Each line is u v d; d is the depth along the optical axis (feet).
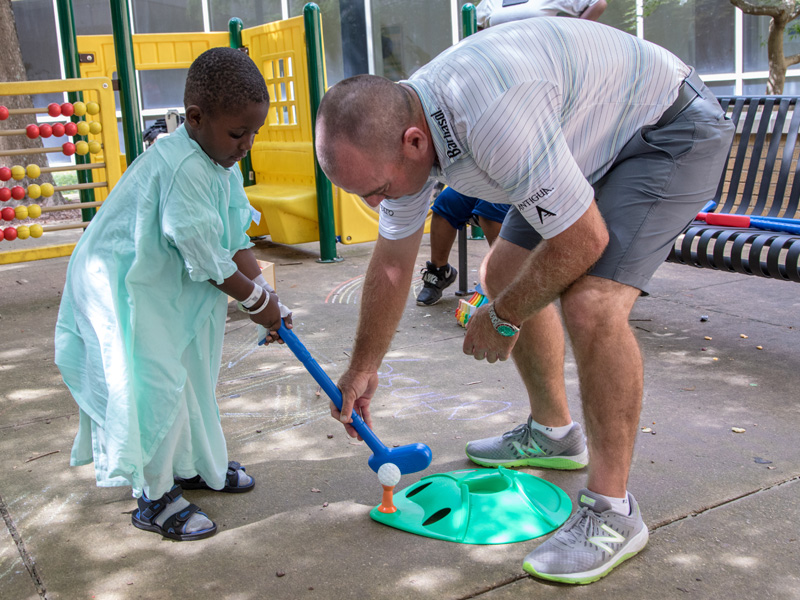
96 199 20.88
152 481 6.63
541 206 5.37
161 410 6.51
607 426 6.07
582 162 6.14
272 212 19.24
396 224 6.79
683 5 34.22
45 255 15.34
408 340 12.34
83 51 21.18
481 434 8.74
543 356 7.36
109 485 6.68
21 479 7.86
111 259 6.43
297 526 6.88
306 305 14.69
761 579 5.92
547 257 5.60
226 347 12.16
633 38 6.20
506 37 5.49
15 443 8.73
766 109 12.99
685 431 8.58
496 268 7.29
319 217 18.49
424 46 36.96
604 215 6.18
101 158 20.85
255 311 6.70
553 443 7.79
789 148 12.55
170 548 6.57
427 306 14.33
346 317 13.82
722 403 9.36
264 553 6.46
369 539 6.64
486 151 5.22
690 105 6.29
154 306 6.53
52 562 6.39
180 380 6.61
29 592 5.99
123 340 6.38
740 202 13.91
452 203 13.55
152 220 6.37
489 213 10.95
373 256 7.06
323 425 9.12
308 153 19.25
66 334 6.77
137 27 34.88
